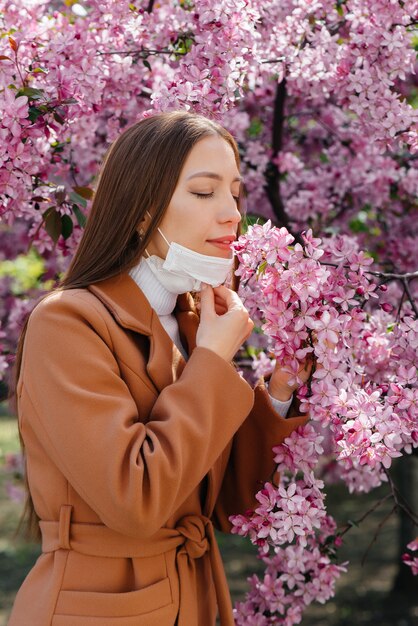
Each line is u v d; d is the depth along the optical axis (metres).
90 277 1.93
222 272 1.93
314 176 4.09
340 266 2.09
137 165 1.92
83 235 2.00
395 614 6.16
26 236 4.58
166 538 1.88
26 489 2.06
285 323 1.94
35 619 1.80
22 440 2.02
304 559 2.51
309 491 2.06
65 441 1.74
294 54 2.90
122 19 2.88
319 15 3.09
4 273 5.46
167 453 1.72
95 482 1.71
